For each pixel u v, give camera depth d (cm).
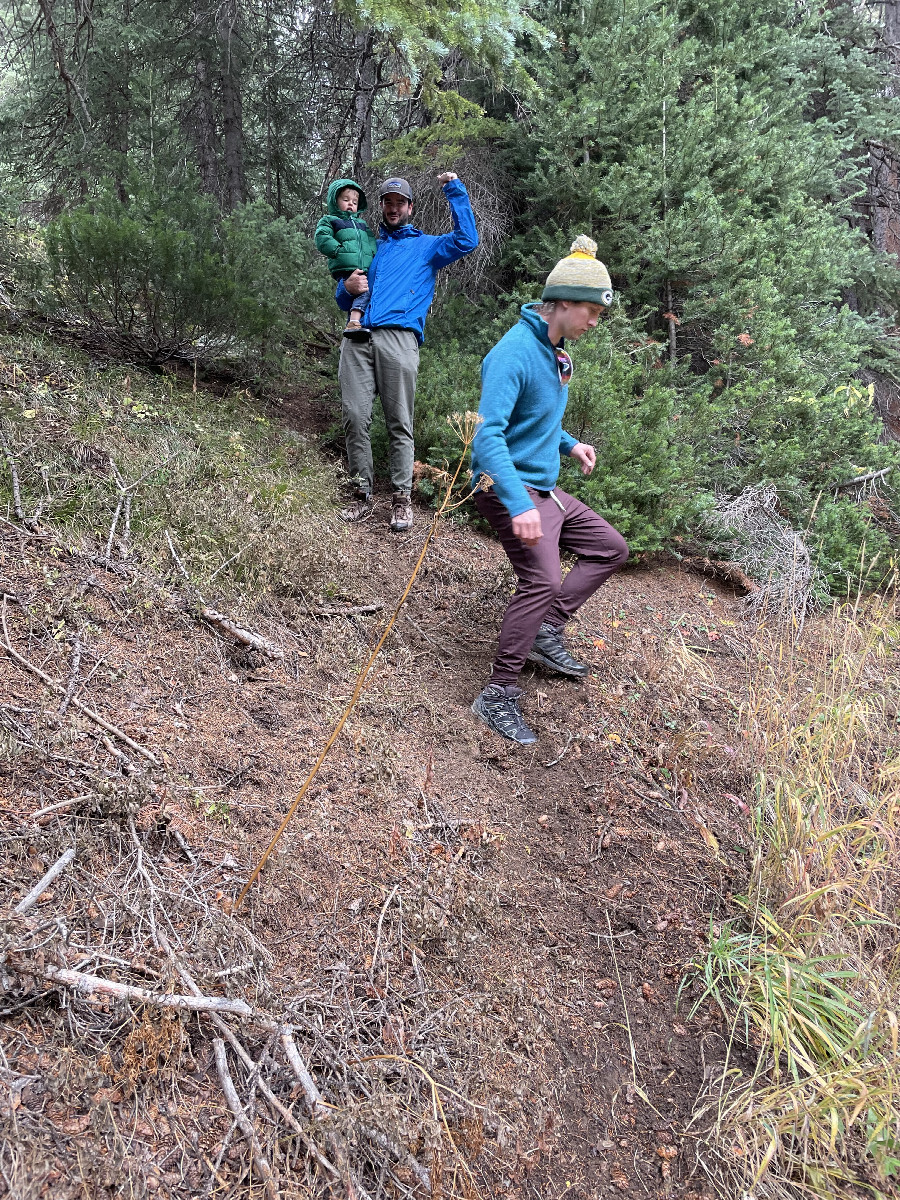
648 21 614
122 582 282
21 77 918
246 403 491
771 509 502
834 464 551
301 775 242
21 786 192
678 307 630
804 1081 188
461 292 674
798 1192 180
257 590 319
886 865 262
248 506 355
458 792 267
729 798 297
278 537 344
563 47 636
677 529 495
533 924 232
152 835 198
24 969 148
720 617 436
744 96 629
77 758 207
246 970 174
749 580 468
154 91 816
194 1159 138
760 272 593
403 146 598
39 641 242
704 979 228
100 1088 140
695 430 513
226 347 492
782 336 553
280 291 536
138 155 764
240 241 504
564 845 263
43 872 174
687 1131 190
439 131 584
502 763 288
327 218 429
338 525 404
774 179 659
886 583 484
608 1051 205
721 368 584
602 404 465
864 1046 197
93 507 306
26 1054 140
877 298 809
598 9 621
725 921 247
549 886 246
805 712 339
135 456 344
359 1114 150
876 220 966
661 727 325
